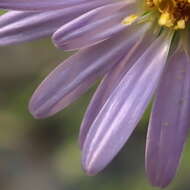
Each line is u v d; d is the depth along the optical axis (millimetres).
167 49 90
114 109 86
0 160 158
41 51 145
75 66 87
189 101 88
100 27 86
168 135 87
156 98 88
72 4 85
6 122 146
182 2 91
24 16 85
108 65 88
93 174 84
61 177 145
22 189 156
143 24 90
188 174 123
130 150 143
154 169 87
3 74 150
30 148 157
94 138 85
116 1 87
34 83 141
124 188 139
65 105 87
